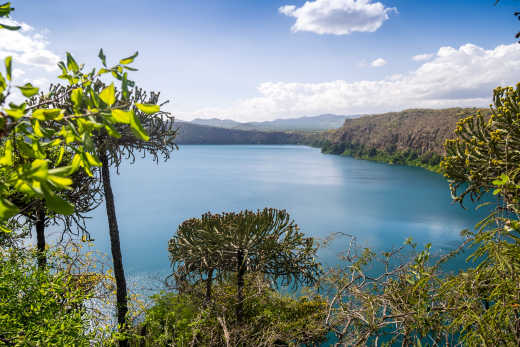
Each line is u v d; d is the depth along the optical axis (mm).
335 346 3959
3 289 4160
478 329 2496
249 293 9711
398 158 148375
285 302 9266
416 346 3152
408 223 45250
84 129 1159
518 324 2363
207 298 8797
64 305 4598
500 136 4758
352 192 75312
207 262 10938
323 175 110188
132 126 1112
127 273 24484
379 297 3656
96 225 42719
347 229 42344
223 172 120750
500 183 2416
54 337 3902
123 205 58719
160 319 7488
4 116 968
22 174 913
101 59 1128
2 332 3732
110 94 1112
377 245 33188
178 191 76250
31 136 1238
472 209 52656
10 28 1113
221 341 6723
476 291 2641
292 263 11117
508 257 2395
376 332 3496
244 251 10664
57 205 950
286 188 81750
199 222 12203
